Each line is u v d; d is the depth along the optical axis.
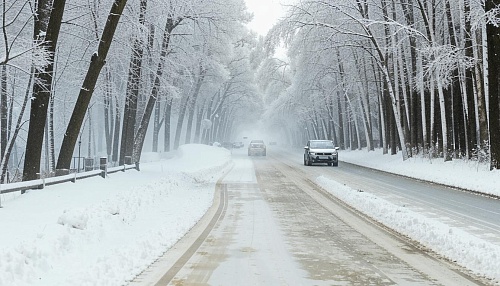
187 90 55.78
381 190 21.52
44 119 16.84
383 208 14.32
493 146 23.61
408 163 34.03
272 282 7.23
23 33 25.47
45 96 16.78
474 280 7.42
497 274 7.66
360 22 34.94
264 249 9.65
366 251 9.53
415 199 18.16
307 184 24.64
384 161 40.06
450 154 31.91
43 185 14.75
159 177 23.06
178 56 33.84
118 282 7.12
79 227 9.85
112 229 11.03
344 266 8.27
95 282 7.05
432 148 33.50
